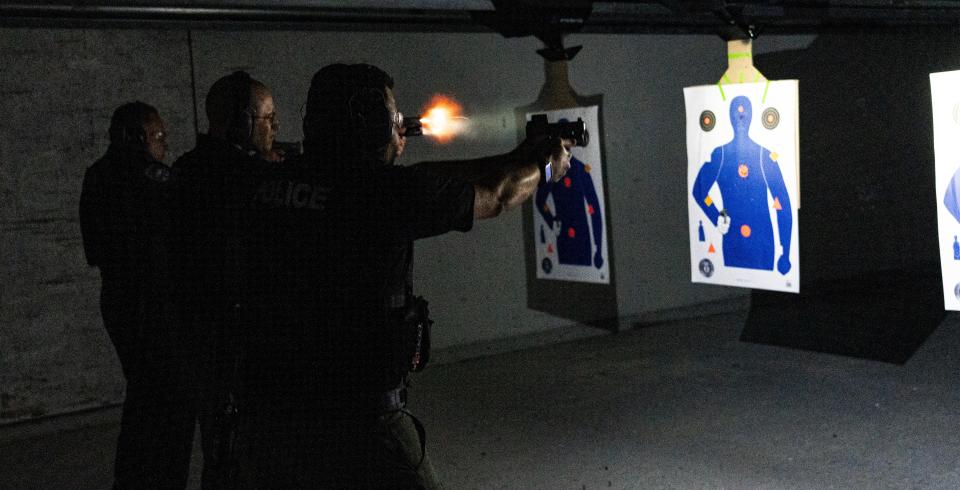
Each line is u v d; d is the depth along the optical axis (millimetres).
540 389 5469
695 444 4348
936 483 3699
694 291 7176
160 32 5195
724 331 6645
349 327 1985
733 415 4742
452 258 6203
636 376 5609
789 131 4281
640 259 6922
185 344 2902
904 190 7852
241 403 2049
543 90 6344
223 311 2486
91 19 4703
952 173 3430
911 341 5992
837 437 4312
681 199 7070
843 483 3770
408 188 1985
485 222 6289
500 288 6387
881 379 5219
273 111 3156
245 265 2064
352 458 1974
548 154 2252
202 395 2973
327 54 5676
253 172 2182
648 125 6879
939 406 4668
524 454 4363
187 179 2789
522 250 6445
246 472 2029
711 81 7098
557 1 5301
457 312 6250
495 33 6188
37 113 4938
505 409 5109
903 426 4402
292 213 2029
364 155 2064
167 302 3191
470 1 5547
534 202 5797
